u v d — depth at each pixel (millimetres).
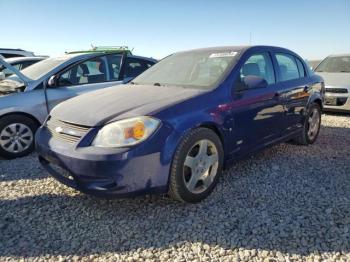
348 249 2486
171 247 2545
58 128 3070
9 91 4895
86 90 5305
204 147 3172
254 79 3539
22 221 2930
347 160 4469
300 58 5125
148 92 3447
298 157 4594
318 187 3578
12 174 4055
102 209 3123
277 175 3918
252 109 3689
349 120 7258
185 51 4531
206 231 2748
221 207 3139
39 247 2553
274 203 3213
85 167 2701
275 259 2387
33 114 4820
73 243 2607
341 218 2914
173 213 3037
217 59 3896
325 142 5422
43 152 3113
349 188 3549
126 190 2717
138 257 2432
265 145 4117
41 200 3318
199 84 3566
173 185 2969
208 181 3283
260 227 2795
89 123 2857
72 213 3061
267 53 4277
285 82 4410
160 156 2799
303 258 2395
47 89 4992
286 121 4445
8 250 2514
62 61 5352
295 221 2875
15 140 4734
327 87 7688
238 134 3561
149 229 2789
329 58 9062
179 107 2996
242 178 3826
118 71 5891
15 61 7961
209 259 2400
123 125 2736
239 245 2557
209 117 3158
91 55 5586
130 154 2662
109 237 2684
